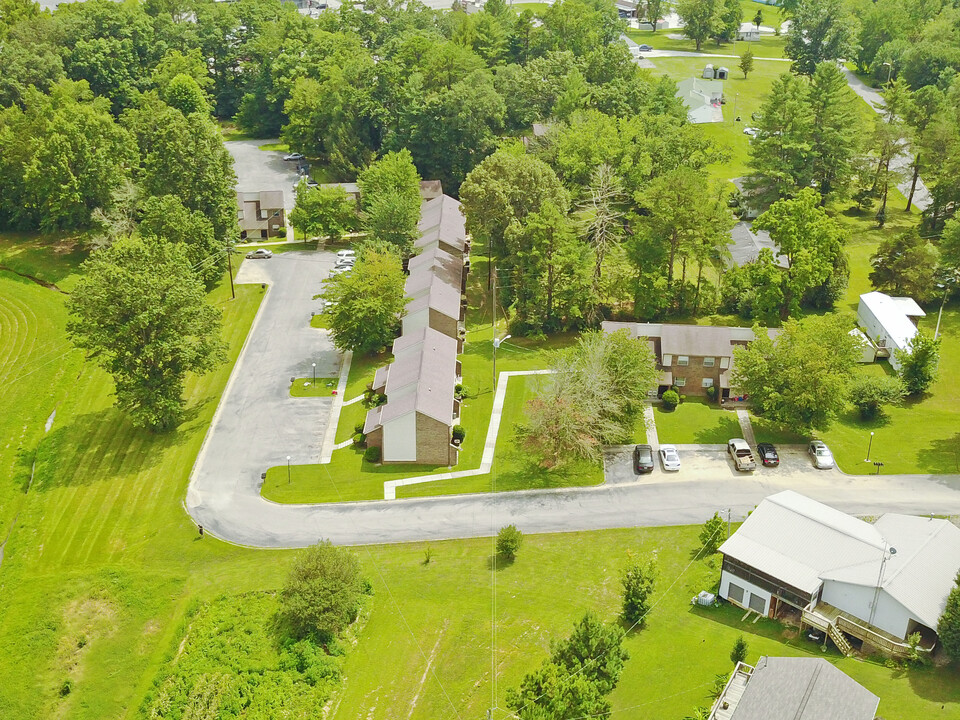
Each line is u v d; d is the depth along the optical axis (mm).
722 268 107812
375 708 56188
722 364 87312
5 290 116938
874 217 130250
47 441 86312
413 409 78500
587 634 53188
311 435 85250
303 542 71438
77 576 68562
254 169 159625
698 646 57375
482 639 60438
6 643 63500
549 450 76438
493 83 154250
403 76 158250
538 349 99625
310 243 130000
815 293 105750
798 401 77125
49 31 177500
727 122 170000
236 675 59062
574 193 115938
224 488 78125
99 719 57719
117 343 82688
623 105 140000
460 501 75500
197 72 178625
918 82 170500
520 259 103188
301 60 176375
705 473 77375
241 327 105375
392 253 109375
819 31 181000
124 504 77000
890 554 58188
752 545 61375
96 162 122438
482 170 109688
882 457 78125
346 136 151250
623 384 79625
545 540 70125
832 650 56438
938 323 95500
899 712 50375
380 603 64500
